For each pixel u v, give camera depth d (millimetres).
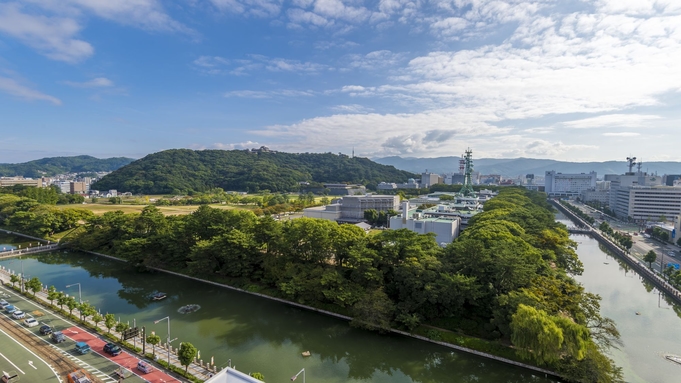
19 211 194125
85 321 87500
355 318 89938
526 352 70062
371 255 98625
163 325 92188
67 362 68625
